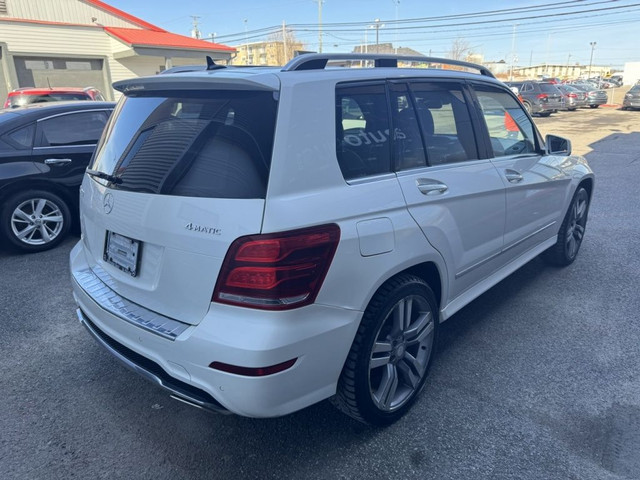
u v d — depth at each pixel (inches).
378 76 107.3
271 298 80.9
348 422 110.6
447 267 116.9
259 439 105.3
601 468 96.3
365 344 95.0
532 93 1034.1
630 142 608.1
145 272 94.2
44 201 220.8
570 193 183.3
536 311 162.4
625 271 195.5
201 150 89.0
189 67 122.5
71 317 160.1
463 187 120.3
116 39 834.8
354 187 94.0
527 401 116.7
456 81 130.7
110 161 105.9
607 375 127.0
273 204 82.0
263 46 3334.2
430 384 123.3
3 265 206.4
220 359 81.1
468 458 99.3
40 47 788.6
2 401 117.7
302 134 87.9
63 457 100.2
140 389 123.0
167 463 98.7
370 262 93.0
